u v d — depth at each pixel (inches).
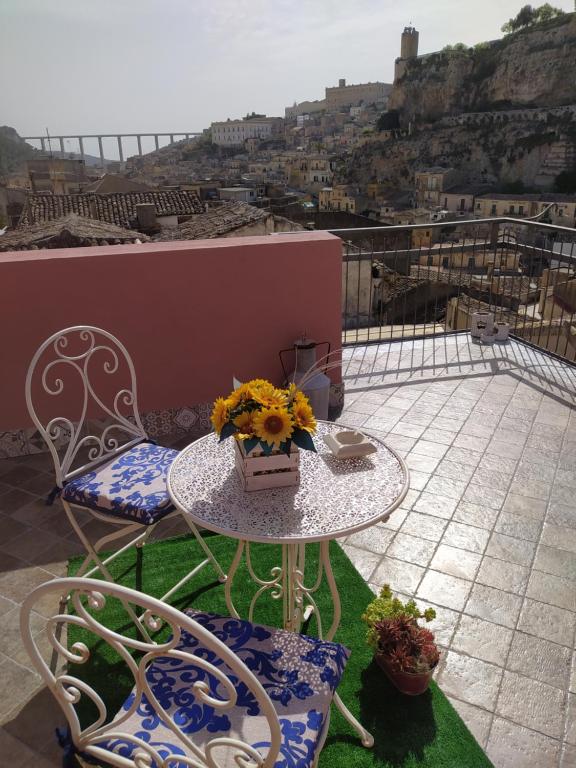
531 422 158.2
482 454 142.0
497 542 109.7
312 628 89.6
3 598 98.4
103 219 768.3
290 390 69.7
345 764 68.7
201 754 44.4
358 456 78.5
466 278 538.0
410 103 3385.8
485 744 71.9
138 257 141.3
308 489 71.2
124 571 104.0
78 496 86.1
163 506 82.4
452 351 214.5
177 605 95.1
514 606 94.0
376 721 74.3
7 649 87.4
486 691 79.1
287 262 155.1
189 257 145.8
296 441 66.1
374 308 419.8
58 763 70.3
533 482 129.6
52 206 792.3
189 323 150.9
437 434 152.4
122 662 84.1
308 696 54.0
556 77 2743.6
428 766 68.5
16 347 138.5
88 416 149.6
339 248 158.9
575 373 190.2
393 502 68.2
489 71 3019.2
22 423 144.8
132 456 96.3
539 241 272.8
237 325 155.8
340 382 171.0
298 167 3523.6
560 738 72.7
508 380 187.2
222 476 74.8
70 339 141.3
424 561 104.7
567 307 297.6
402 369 197.9
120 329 145.2
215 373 158.1
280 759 46.9
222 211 530.0
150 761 48.0
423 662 77.4
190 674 55.9
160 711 45.2
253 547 110.3
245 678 40.0
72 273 137.3
